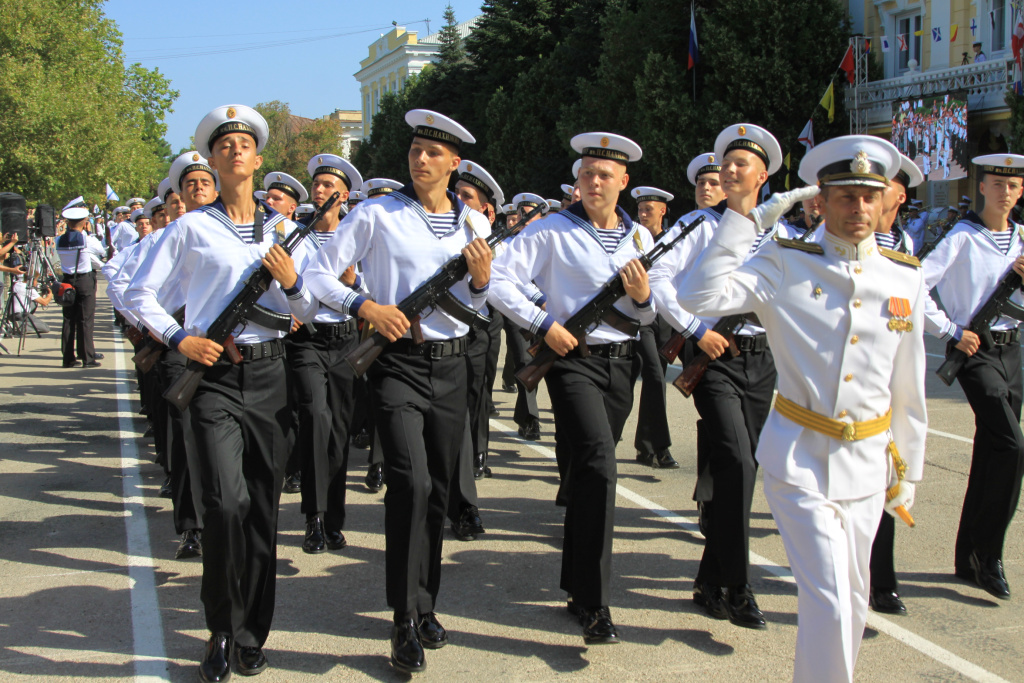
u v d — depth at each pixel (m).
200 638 3.93
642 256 4.10
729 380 4.27
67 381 11.08
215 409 3.60
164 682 3.52
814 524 2.94
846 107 22.81
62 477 6.58
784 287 3.05
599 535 3.79
